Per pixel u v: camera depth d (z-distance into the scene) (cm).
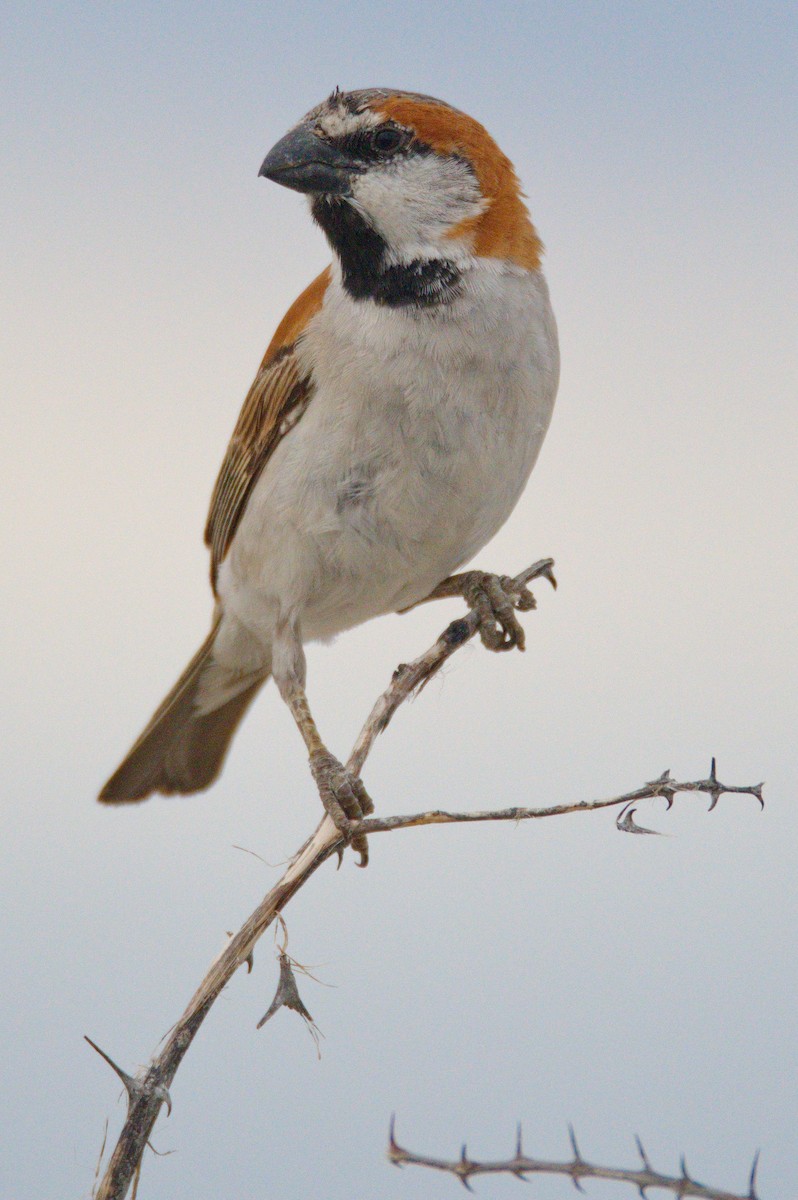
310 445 863
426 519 861
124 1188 514
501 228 847
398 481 847
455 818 563
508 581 930
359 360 838
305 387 871
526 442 870
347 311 854
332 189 846
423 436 834
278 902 569
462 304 829
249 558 934
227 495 978
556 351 886
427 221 834
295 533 884
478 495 858
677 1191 414
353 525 867
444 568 919
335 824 579
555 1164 423
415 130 835
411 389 827
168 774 1148
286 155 857
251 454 933
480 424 835
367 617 980
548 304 883
